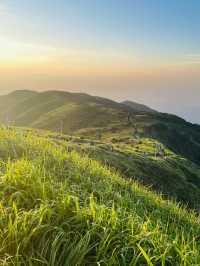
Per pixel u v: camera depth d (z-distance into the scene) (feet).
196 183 335.88
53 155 40.88
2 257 18.51
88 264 18.29
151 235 20.45
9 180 25.11
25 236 19.08
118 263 18.01
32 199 23.34
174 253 19.95
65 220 20.86
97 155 63.41
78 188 28.91
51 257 18.06
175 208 39.09
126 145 435.94
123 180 43.88
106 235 19.40
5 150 39.40
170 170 248.32
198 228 34.71
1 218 20.44
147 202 37.91
